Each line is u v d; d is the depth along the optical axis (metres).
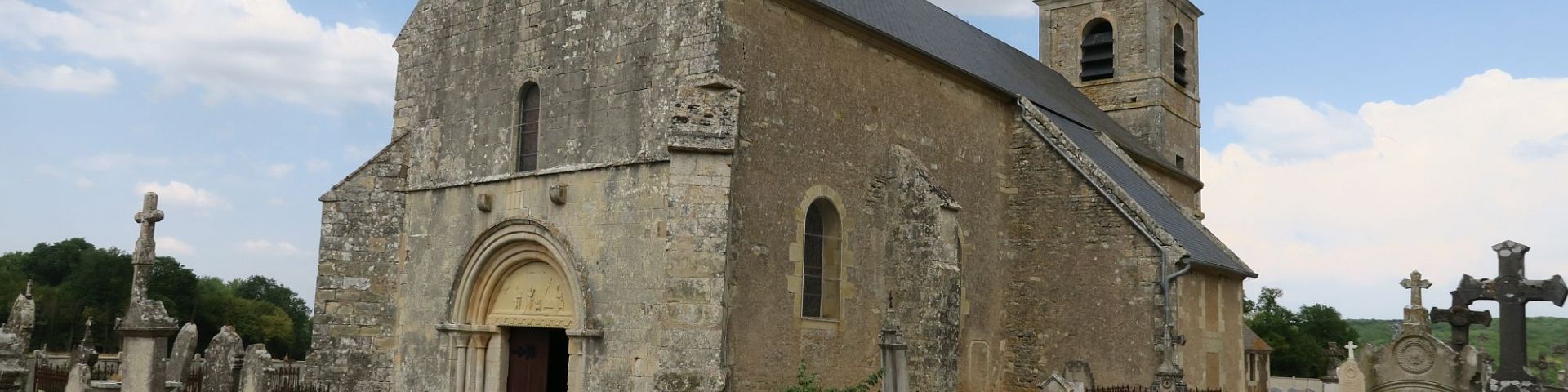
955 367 20.97
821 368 20.23
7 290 67.75
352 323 22.27
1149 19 39.00
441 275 21.53
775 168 19.48
